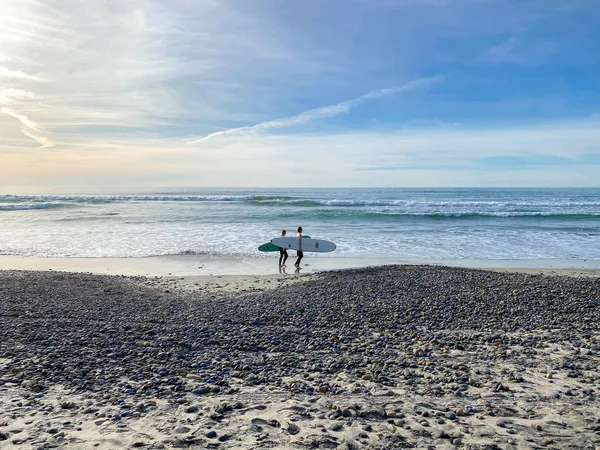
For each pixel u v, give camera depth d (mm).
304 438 4453
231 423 4793
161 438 4395
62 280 14914
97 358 7043
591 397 5688
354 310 11047
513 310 11070
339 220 35812
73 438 4355
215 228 30734
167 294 13438
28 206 48469
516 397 5684
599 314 10703
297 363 7023
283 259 20469
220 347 7875
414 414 5105
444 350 7809
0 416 4844
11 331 8500
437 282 14555
